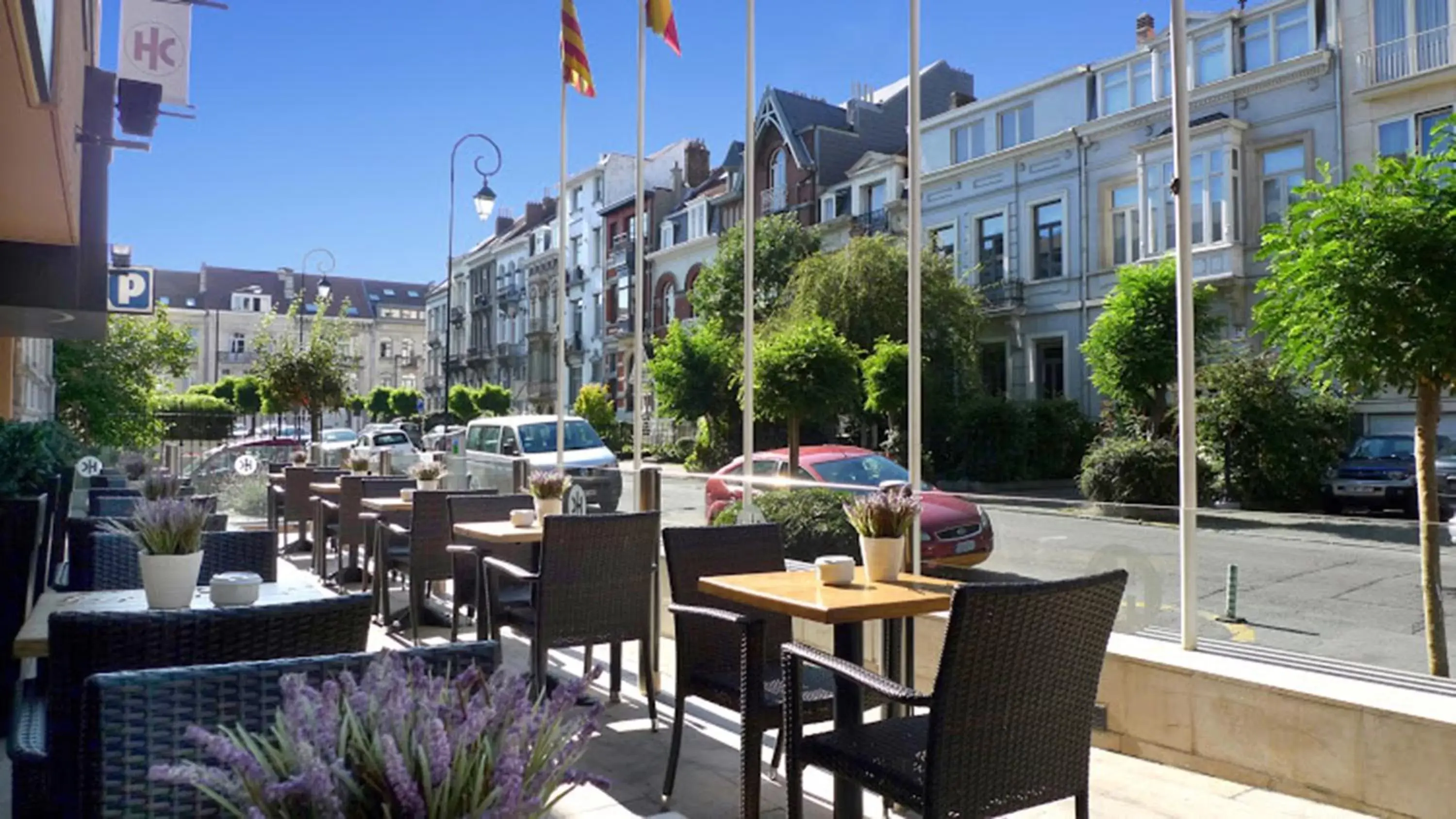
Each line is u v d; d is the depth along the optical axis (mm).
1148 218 23438
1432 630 3752
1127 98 24688
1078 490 21453
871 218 31469
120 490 7945
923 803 2588
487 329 62156
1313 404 16797
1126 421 19516
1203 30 22812
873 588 3662
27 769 2346
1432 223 5395
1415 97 19266
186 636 2211
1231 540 4281
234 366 81375
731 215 40094
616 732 4930
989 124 28047
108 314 9531
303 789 1171
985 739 2576
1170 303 18656
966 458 23703
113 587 4266
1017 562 4984
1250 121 21844
